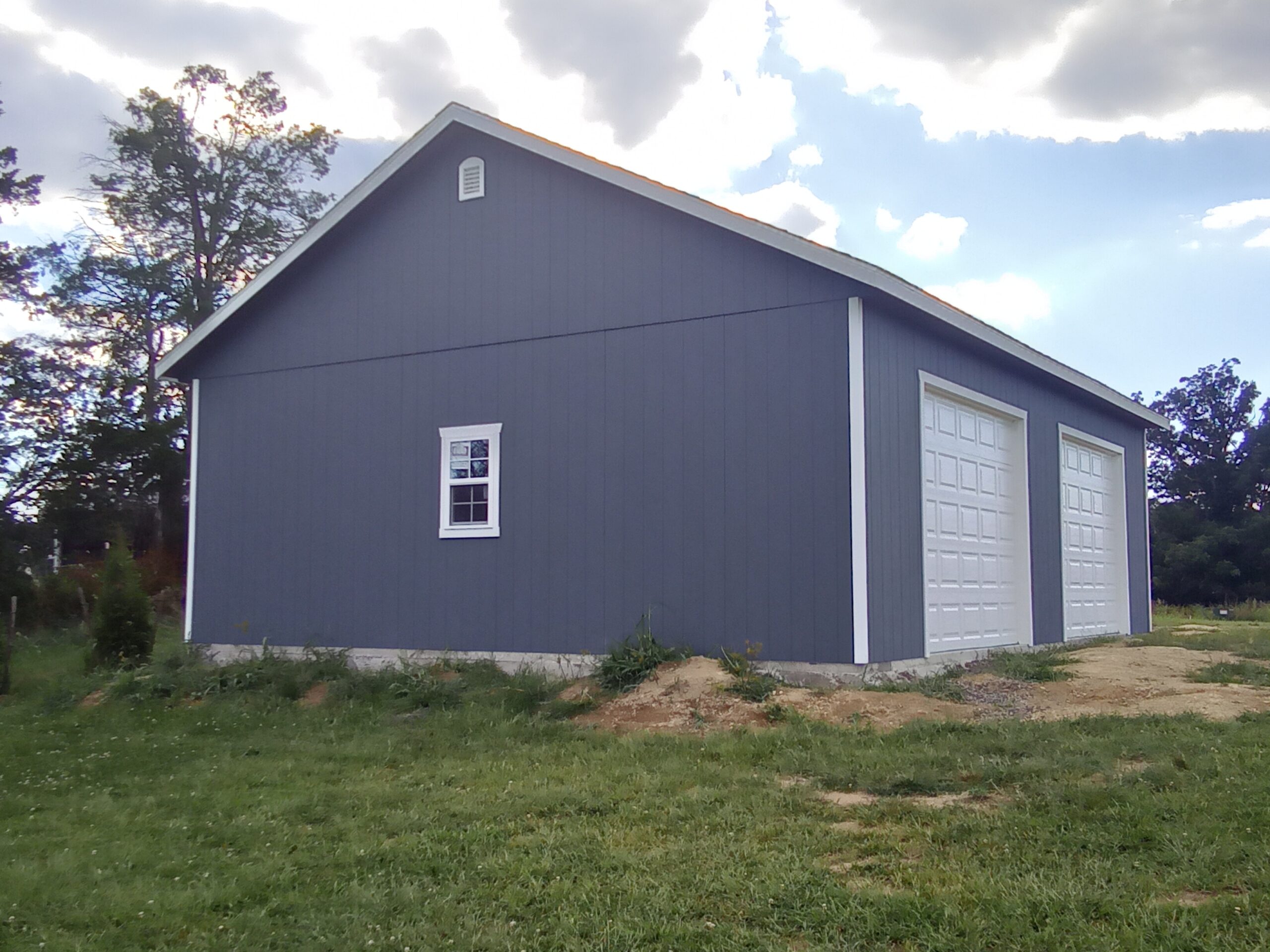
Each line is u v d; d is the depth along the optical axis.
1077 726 8.80
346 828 7.00
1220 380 47.19
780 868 5.61
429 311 14.41
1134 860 5.47
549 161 13.59
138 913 5.53
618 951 4.78
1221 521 45.47
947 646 13.23
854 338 11.32
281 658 14.56
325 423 15.18
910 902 5.02
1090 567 18.95
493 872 5.86
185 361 16.38
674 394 12.39
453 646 13.75
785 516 11.56
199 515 16.19
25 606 25.47
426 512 14.18
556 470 13.15
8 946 5.20
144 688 13.63
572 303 13.26
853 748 8.36
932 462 13.23
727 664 11.30
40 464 31.42
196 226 38.09
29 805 8.12
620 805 7.14
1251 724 8.63
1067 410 18.03
